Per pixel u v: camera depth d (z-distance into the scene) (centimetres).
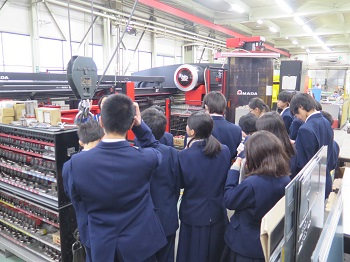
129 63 729
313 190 124
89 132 154
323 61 1352
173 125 441
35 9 574
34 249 218
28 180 213
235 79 404
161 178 161
